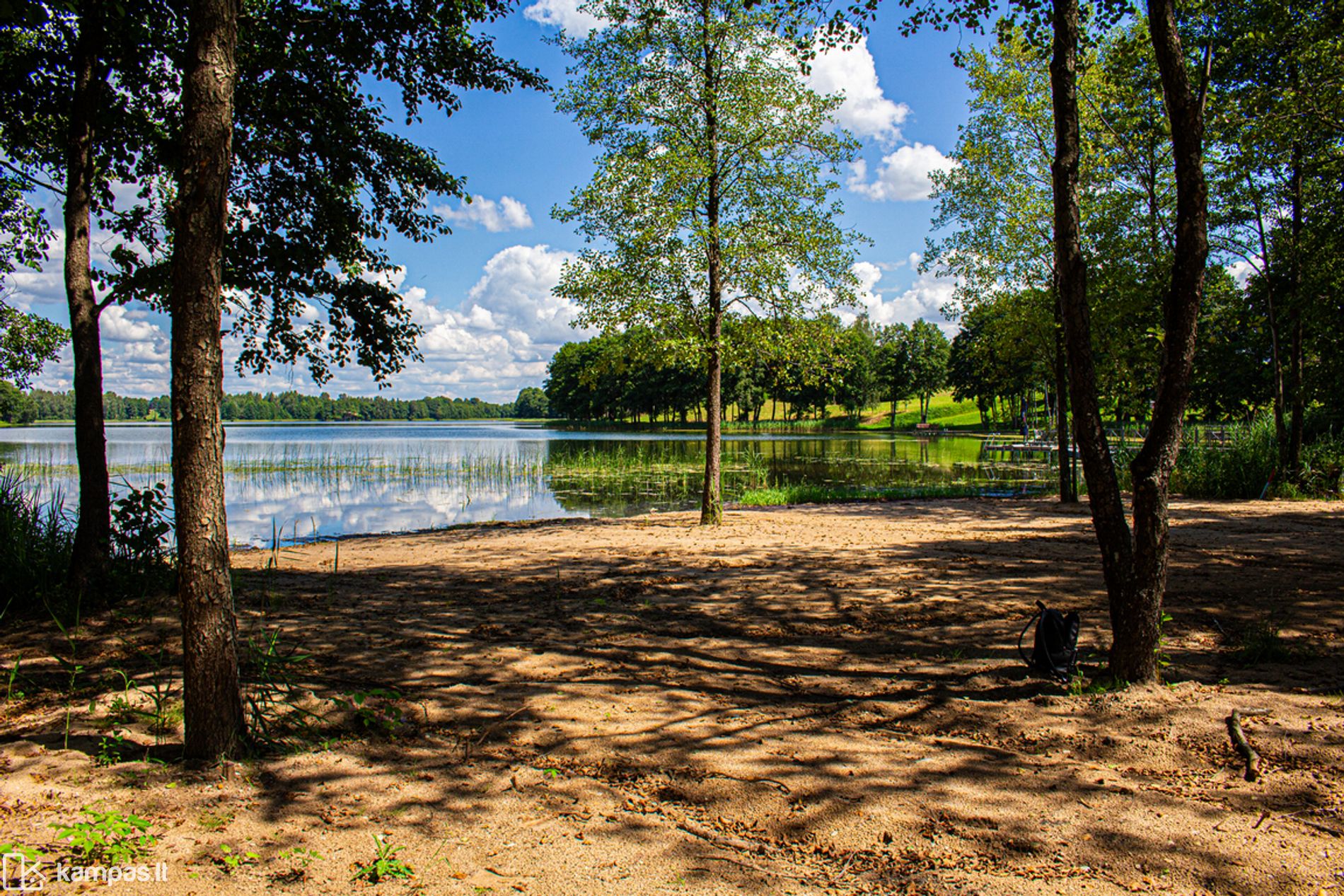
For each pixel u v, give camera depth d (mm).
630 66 14211
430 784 3746
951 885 2867
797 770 3902
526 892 2807
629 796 3645
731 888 2855
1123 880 2906
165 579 7773
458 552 11547
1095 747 4125
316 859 3018
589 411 110938
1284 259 17500
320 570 9797
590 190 14336
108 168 8664
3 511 8367
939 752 4125
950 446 50750
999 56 16625
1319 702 4641
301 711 4473
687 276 14586
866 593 8242
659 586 8680
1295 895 2785
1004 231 17453
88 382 7258
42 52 7551
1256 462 18906
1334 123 13812
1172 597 7695
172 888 2770
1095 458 5070
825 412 97812
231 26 3861
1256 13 13414
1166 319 4996
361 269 10016
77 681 5125
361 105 9203
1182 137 4898
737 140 14453
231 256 8797
